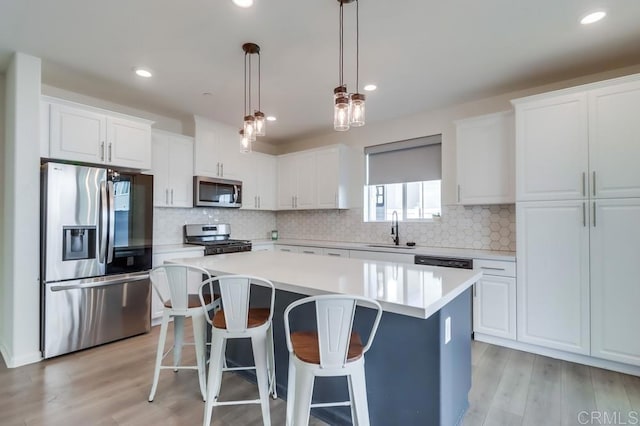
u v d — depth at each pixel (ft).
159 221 13.28
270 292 7.38
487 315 9.70
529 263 8.98
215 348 5.69
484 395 6.88
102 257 9.48
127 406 6.50
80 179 9.11
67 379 7.54
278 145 18.57
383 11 6.63
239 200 15.08
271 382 6.72
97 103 11.40
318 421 6.18
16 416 6.12
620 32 7.36
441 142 12.57
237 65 8.96
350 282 5.53
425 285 5.30
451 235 12.26
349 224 15.38
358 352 4.65
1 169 9.37
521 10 6.59
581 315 8.21
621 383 7.34
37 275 8.47
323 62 8.81
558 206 8.55
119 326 9.92
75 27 7.13
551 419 6.07
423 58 8.64
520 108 9.15
